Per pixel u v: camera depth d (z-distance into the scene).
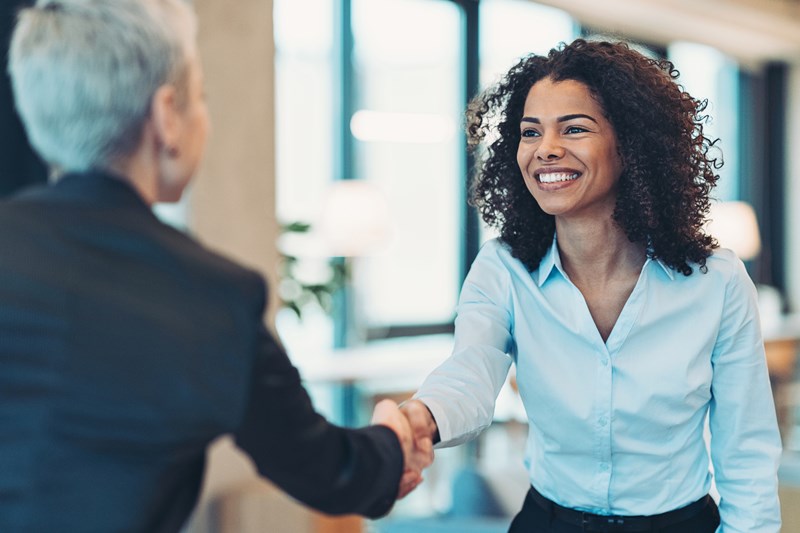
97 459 0.99
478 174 1.89
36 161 3.62
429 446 1.55
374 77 6.93
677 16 8.25
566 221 1.66
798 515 3.20
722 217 8.38
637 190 1.60
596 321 1.68
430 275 7.32
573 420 1.67
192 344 1.02
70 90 1.06
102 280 1.02
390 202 7.07
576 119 1.59
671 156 1.60
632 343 1.63
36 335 1.00
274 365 1.12
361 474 1.24
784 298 10.19
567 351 1.68
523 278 1.73
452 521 3.54
